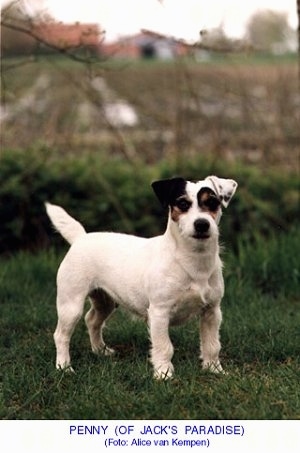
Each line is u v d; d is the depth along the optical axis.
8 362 6.60
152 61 16.17
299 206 11.09
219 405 5.35
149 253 6.11
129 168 11.53
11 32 10.48
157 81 14.30
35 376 6.03
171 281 5.86
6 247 11.05
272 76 12.27
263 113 11.92
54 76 13.48
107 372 6.02
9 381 5.88
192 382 5.67
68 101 12.64
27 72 13.05
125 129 12.71
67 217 6.76
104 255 6.37
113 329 7.47
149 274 5.97
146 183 11.23
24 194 10.95
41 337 7.29
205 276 5.89
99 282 6.43
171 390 5.52
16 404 5.61
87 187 11.18
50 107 12.88
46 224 11.04
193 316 6.13
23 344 7.07
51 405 5.52
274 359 6.53
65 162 11.38
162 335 5.94
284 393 5.50
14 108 12.12
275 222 10.94
